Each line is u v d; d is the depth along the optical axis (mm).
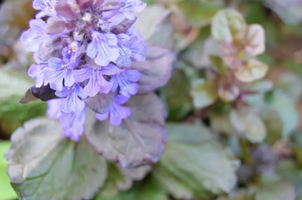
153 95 172
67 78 148
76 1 147
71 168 176
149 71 167
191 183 194
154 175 198
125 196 196
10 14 208
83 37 149
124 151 167
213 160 194
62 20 146
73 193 174
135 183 199
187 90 209
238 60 183
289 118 220
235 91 187
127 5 150
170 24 186
